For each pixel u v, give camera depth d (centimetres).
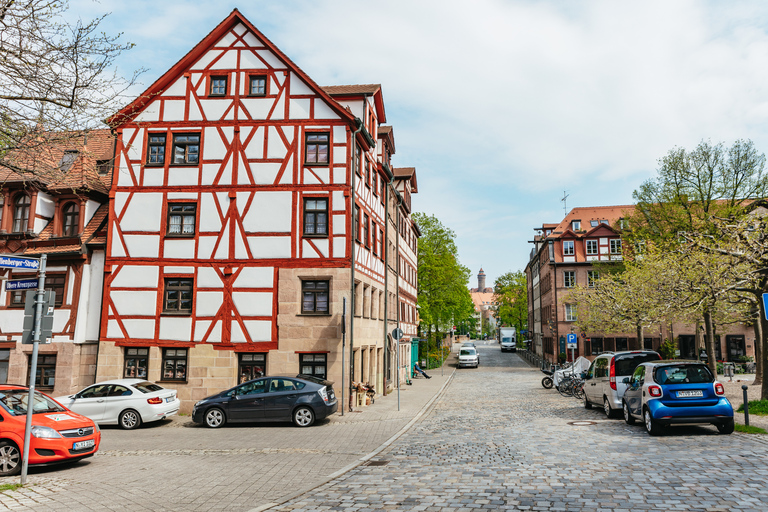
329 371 1898
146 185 2053
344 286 1936
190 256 2002
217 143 2052
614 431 1277
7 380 2080
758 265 1591
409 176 3625
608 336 4806
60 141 897
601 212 5331
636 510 645
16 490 813
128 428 1596
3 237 2142
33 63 831
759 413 1446
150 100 2097
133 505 727
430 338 5544
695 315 2494
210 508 711
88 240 2108
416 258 4456
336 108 2020
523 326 9138
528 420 1560
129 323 1989
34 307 895
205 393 1931
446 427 1478
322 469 958
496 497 719
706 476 798
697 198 2984
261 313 1947
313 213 1995
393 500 721
